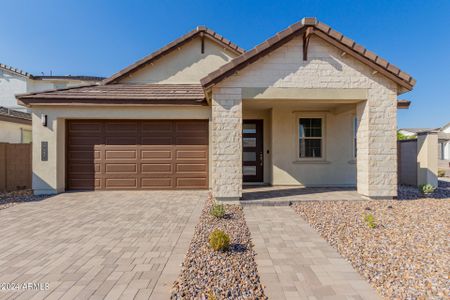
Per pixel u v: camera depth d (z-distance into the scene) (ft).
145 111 29.50
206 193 29.50
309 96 24.09
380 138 24.35
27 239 15.10
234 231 16.25
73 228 17.12
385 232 15.75
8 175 32.83
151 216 20.06
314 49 24.17
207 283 10.07
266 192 28.63
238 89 23.86
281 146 33.55
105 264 11.87
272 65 24.07
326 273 10.91
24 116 53.47
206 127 31.35
